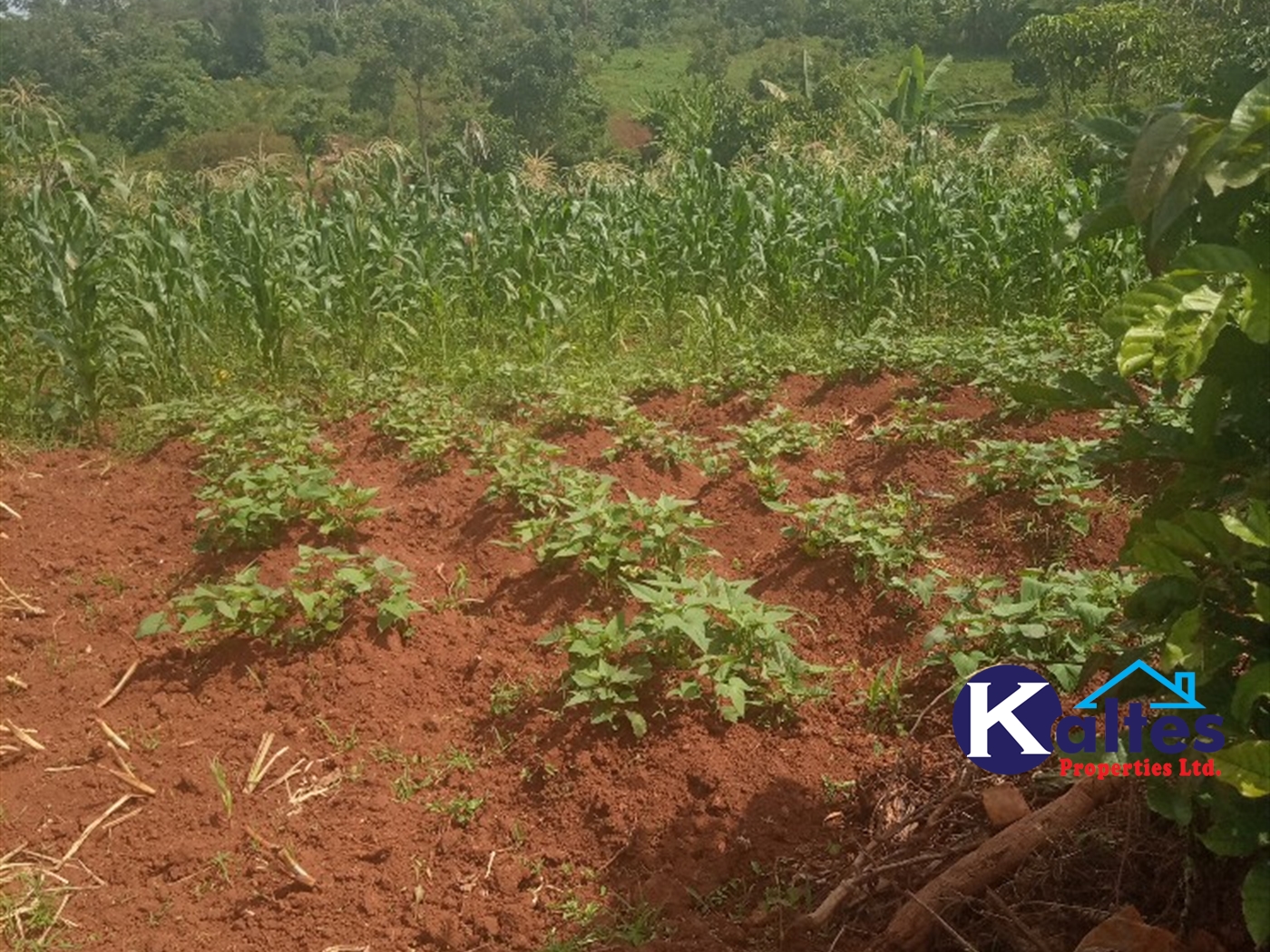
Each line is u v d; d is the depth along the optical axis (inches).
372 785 175.0
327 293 375.2
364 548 241.0
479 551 241.6
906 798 155.3
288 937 148.5
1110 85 1091.3
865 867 142.4
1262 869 98.5
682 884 151.0
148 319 350.3
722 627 185.6
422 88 1980.8
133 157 1753.2
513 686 193.5
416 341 375.9
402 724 188.1
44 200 364.5
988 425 285.1
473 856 160.2
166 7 2765.7
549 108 1820.9
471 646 207.9
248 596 204.8
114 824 170.6
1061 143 880.3
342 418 319.6
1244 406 112.5
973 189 475.5
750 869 152.6
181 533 255.6
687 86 2144.4
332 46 2721.5
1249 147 102.1
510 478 254.4
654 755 172.7
